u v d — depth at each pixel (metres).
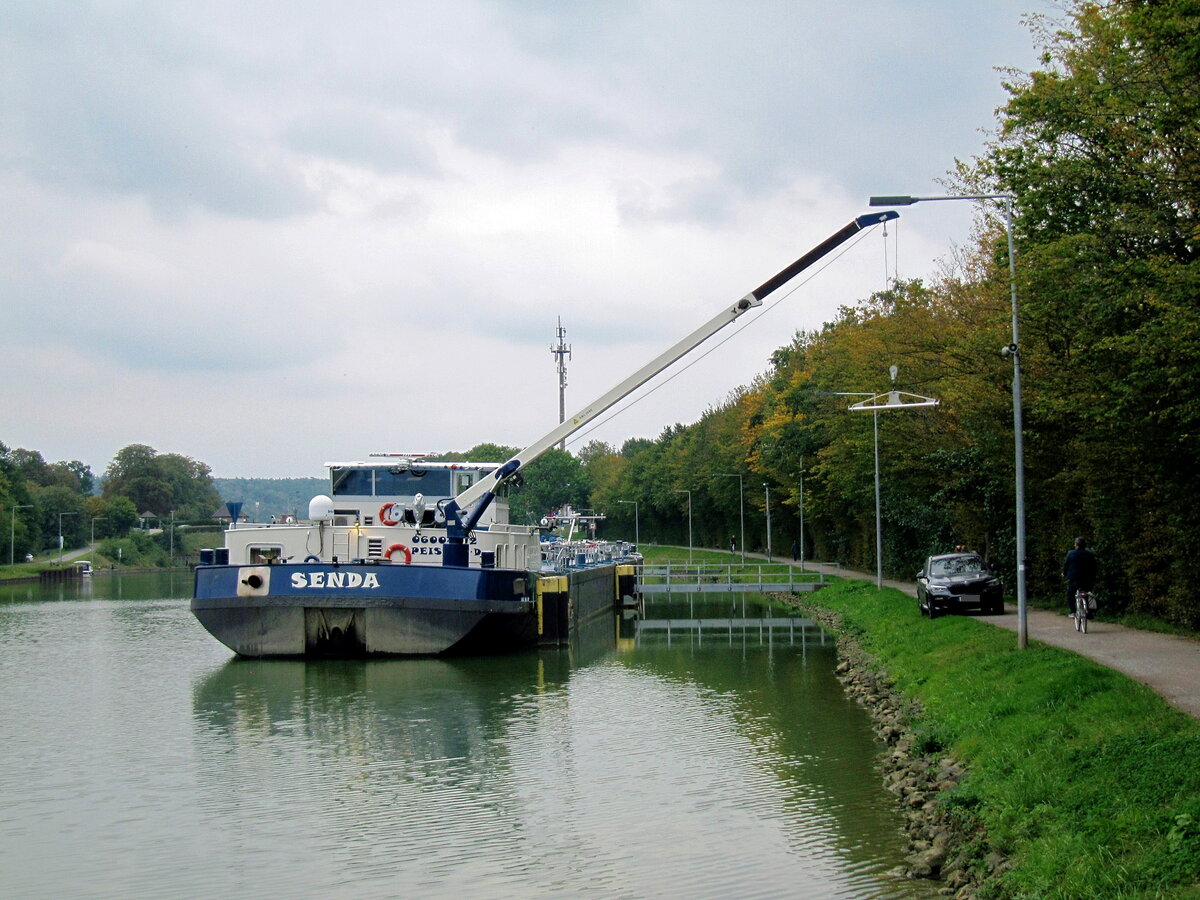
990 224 39.06
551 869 16.34
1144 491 31.30
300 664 38.84
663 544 161.88
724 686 33.91
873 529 74.75
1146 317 22.81
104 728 28.62
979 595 37.25
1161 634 28.73
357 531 40.84
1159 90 21.78
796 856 16.36
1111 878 11.60
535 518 169.62
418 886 15.81
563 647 44.66
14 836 18.89
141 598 92.25
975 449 43.22
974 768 17.83
